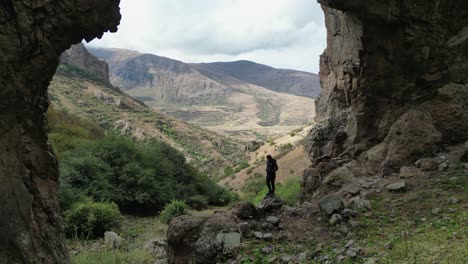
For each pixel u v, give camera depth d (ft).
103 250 42.63
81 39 26.76
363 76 48.65
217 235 28.86
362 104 49.93
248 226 32.19
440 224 28.09
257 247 29.07
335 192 43.34
